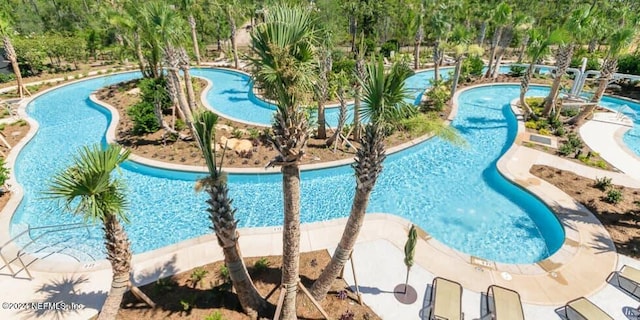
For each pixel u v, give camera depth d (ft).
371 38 131.75
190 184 56.24
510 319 29.94
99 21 119.34
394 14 137.28
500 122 82.53
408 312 32.17
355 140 66.64
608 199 48.34
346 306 32.17
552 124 75.31
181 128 69.15
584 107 76.23
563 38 68.39
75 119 83.10
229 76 124.88
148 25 58.95
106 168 24.18
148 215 49.34
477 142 72.18
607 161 60.13
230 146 63.00
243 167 57.47
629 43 65.21
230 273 26.81
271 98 20.72
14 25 146.72
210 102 96.12
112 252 26.45
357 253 39.17
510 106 88.38
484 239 45.60
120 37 102.12
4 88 101.60
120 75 120.16
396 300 33.32
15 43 110.42
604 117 80.33
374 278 35.86
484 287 35.14
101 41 127.75
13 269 36.09
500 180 56.85
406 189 56.49
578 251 39.45
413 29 129.80
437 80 94.27
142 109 69.05
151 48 79.56
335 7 102.01
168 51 57.00
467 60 112.37
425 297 33.78
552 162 59.62
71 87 109.09
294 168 22.03
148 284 33.83
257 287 33.50
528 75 76.74
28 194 52.85
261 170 56.54
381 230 43.01
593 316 30.58
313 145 65.21
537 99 91.81
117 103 90.63
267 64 19.62
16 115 81.05
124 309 30.71
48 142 70.33
